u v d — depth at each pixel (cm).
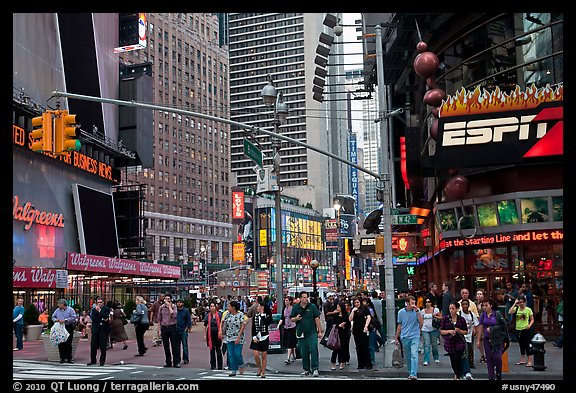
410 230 4112
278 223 2359
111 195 6366
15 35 4722
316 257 19000
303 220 18488
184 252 12625
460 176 2753
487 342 1398
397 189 4519
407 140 3036
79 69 5784
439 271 3681
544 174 2552
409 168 3055
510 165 2544
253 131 1842
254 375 1653
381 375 1652
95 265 4350
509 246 2662
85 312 3092
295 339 1917
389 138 4506
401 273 2483
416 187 3441
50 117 1530
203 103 13875
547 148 2341
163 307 1884
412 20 3127
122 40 6750
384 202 1897
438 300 2403
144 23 6844
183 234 12662
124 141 6594
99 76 6162
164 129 12344
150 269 5362
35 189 5019
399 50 3603
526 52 2556
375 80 4353
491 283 2755
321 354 2227
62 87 5447
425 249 3697
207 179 13775
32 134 1538
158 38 12306
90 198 5825
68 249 5438
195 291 6925
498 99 2423
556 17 2392
